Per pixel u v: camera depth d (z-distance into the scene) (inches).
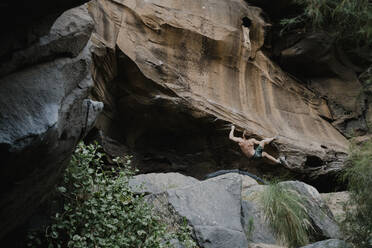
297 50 439.5
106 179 199.5
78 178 182.7
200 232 201.2
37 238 161.5
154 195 223.8
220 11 387.2
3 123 93.4
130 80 328.2
